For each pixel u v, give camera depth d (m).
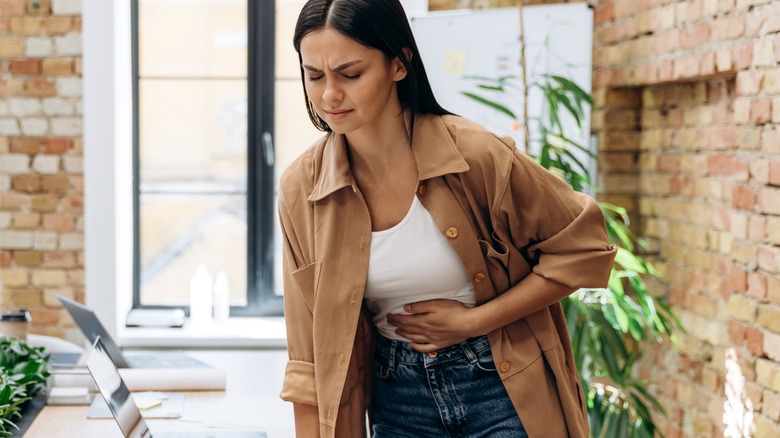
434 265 1.66
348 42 1.47
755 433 2.63
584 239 1.63
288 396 1.76
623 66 3.61
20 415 2.30
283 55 4.38
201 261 4.48
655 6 3.29
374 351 1.84
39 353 2.65
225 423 2.32
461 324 1.65
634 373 3.82
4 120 4.04
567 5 3.63
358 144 1.65
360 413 1.78
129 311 4.31
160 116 4.39
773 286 2.50
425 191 1.63
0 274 4.11
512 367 1.68
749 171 2.65
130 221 4.35
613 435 3.13
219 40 4.37
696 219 3.28
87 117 3.99
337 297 1.69
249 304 4.47
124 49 4.18
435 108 1.66
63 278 4.11
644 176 3.75
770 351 2.53
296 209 1.74
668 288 3.54
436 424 1.76
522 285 1.66
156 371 2.63
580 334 3.14
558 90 3.35
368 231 1.67
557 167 3.23
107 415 2.33
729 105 3.00
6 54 4.00
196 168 4.43
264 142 4.40
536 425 1.68
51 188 4.07
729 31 2.75
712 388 3.12
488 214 1.65
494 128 3.68
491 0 3.95
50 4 3.97
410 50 1.57
